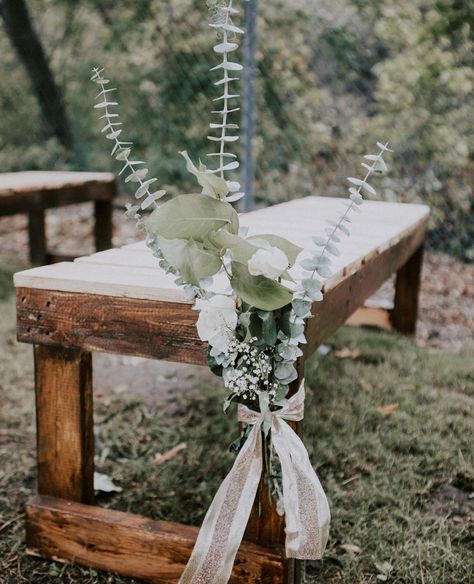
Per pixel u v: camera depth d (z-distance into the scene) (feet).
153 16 21.52
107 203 15.58
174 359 5.59
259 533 5.74
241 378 5.04
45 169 24.17
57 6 23.48
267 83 19.94
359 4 19.35
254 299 4.83
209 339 5.04
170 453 8.31
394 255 9.13
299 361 5.39
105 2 22.38
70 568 6.30
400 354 11.66
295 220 9.46
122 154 5.16
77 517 6.22
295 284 5.32
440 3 18.06
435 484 7.75
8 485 7.73
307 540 5.29
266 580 5.64
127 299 5.65
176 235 4.67
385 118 19.19
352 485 7.66
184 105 21.36
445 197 18.56
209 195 4.85
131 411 9.54
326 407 9.50
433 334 13.47
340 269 6.18
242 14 19.47
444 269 17.43
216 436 8.80
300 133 19.98
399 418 9.16
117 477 7.80
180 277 5.14
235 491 5.32
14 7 22.74
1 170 24.39
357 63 20.13
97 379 10.75
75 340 5.90
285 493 5.17
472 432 8.85
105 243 15.72
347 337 12.46
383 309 13.01
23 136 24.61
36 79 23.68
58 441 6.39
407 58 18.72
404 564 6.31
